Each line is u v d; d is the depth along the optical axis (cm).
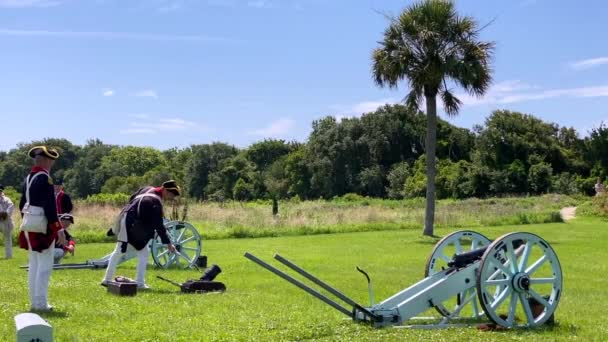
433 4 2512
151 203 1089
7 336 665
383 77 2622
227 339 698
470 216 3388
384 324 787
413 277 1320
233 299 978
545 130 7506
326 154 8175
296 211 3391
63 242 866
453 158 7712
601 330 790
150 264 1455
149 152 11394
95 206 2997
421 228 3005
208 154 10194
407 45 2558
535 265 809
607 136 7219
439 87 2631
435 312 935
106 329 732
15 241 2070
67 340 675
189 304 920
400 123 7912
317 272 1398
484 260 782
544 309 816
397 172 7306
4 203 1638
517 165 6875
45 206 840
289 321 804
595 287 1222
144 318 803
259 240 2352
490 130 7306
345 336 725
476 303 866
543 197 5381
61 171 10912
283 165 8875
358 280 1270
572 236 2544
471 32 2531
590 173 7225
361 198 6606
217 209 3159
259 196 8731
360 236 2547
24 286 1053
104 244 2109
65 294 989
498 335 743
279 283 1207
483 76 2523
